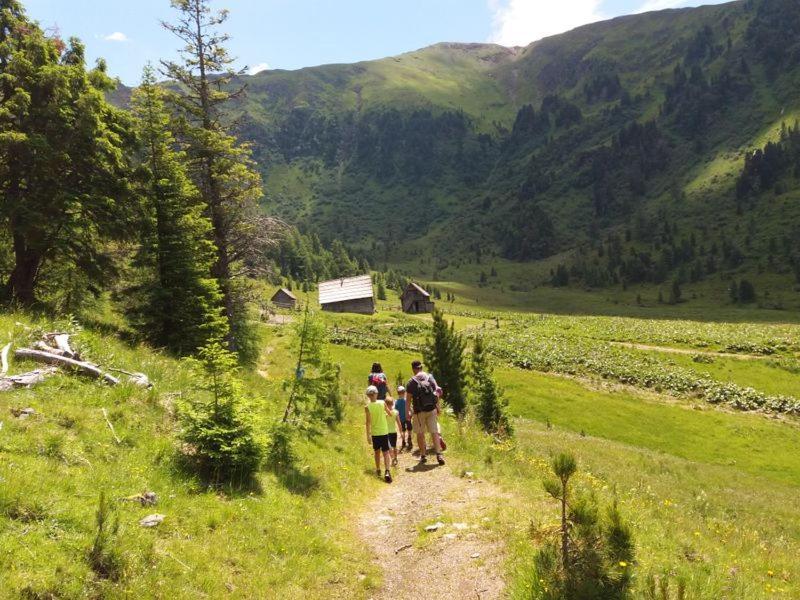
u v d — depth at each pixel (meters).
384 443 12.63
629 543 5.29
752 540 11.44
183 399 9.97
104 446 8.26
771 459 37.69
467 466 13.10
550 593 5.16
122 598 5.20
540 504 9.55
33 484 6.23
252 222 27.02
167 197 22.12
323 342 12.91
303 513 8.91
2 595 4.52
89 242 21.28
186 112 25.44
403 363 54.06
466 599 6.50
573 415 43.84
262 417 10.67
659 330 86.56
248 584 6.31
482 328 86.81
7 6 20.33
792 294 195.75
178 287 21.78
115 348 14.77
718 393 51.59
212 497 8.09
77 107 20.22
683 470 27.91
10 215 18.23
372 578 7.22
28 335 12.02
